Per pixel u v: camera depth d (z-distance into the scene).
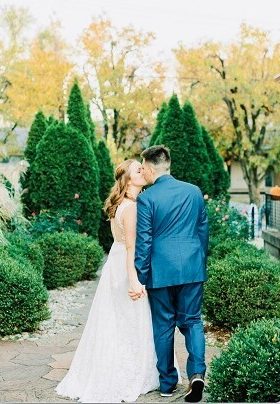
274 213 12.68
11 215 8.30
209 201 11.35
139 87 27.52
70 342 5.70
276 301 5.63
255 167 29.31
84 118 12.54
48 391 4.20
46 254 8.81
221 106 28.52
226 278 5.72
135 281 4.02
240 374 3.52
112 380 4.02
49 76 25.64
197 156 12.84
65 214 11.11
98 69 26.91
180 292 3.98
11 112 27.02
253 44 26.02
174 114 12.77
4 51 26.81
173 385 4.06
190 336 3.94
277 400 3.46
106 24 26.83
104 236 13.36
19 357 5.12
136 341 4.15
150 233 3.95
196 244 4.02
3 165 9.54
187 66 27.27
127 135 29.38
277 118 27.36
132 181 4.25
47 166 11.47
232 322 5.70
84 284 9.45
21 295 5.89
